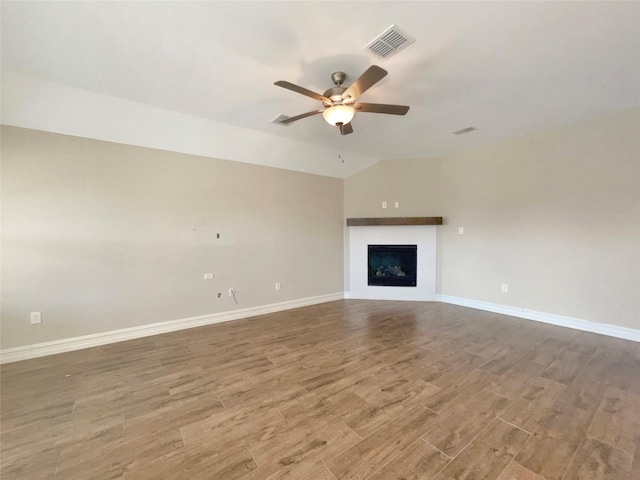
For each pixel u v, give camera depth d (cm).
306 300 497
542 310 390
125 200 339
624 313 324
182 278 378
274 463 153
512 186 415
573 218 359
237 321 408
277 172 462
